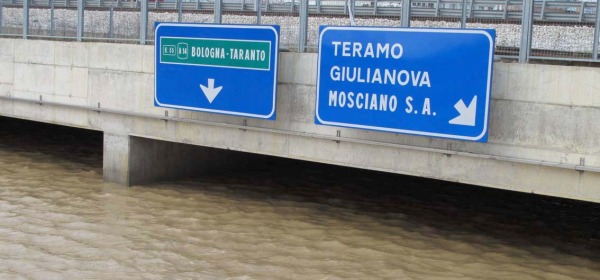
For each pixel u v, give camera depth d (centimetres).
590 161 743
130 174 1184
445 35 792
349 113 874
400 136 870
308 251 888
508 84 787
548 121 765
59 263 820
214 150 1326
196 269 812
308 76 946
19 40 1310
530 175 784
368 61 852
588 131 742
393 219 1047
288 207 1096
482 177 818
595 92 734
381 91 846
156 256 851
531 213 1120
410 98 824
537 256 891
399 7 1048
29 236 914
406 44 821
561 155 760
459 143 826
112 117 1191
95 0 1229
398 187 1270
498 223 1048
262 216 1040
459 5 1045
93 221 987
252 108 982
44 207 1052
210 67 1025
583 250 921
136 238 918
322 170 1396
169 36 1071
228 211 1061
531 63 796
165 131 1125
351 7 976
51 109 1278
